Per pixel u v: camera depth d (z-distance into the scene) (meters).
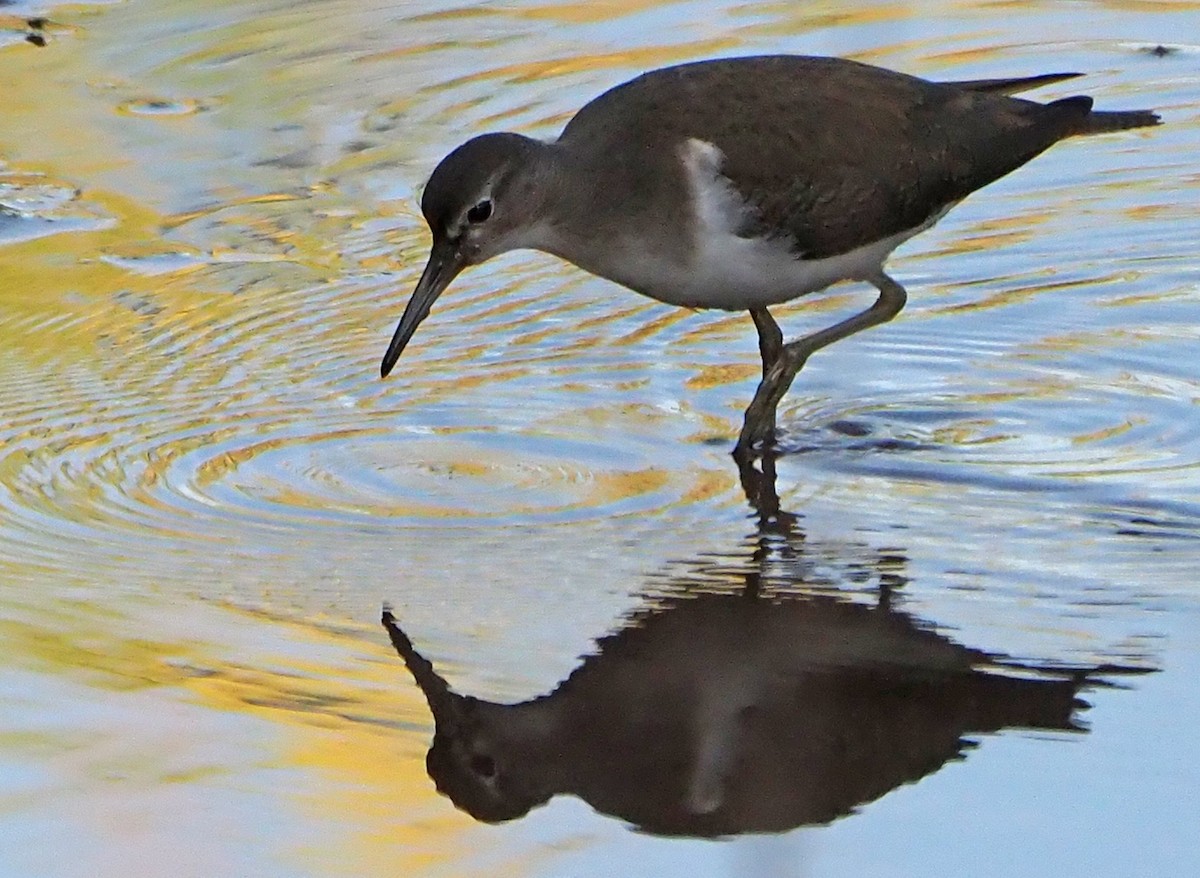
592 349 12.12
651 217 10.70
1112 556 9.07
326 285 12.80
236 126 15.21
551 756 7.37
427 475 10.21
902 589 8.73
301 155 14.72
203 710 7.61
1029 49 16.20
